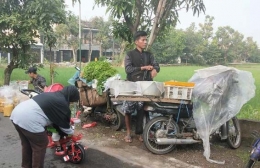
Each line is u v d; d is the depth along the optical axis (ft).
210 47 173.47
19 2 30.81
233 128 17.29
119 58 127.44
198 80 15.94
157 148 15.84
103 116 20.29
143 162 14.44
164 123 15.60
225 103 15.53
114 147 16.53
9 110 23.66
